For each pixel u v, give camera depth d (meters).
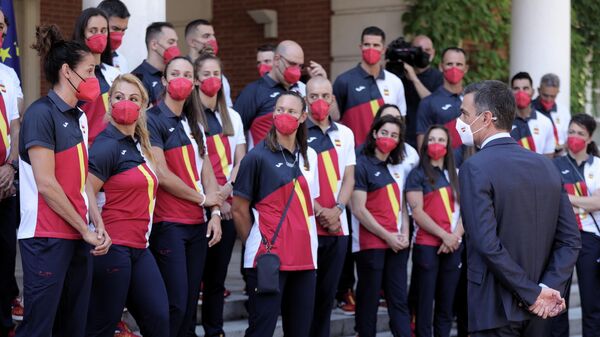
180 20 29.17
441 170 18.20
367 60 18.92
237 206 14.93
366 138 17.94
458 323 18.98
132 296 13.45
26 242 12.26
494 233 10.62
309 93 16.45
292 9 28.14
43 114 12.12
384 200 17.72
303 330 15.08
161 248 14.63
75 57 12.23
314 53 27.83
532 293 10.61
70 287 12.61
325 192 16.39
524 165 10.91
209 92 15.73
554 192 11.00
